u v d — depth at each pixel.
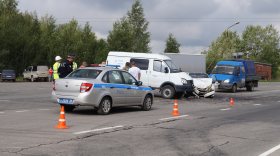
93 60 73.75
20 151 8.12
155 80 24.53
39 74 55.62
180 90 24.09
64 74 17.09
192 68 39.84
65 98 14.42
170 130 11.64
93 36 75.88
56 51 69.12
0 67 60.97
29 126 11.38
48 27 71.62
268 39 110.06
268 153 8.85
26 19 69.50
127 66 21.11
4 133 10.17
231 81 33.78
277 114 17.00
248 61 37.28
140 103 16.66
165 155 8.34
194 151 8.85
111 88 15.03
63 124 11.21
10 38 63.00
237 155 8.60
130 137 10.24
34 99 20.80
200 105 20.45
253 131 12.03
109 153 8.29
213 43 75.31
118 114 15.16
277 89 42.62
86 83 14.23
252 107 20.25
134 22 83.06
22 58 64.81
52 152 8.16
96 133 10.59
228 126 12.93
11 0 70.44
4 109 15.71
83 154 8.11
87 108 16.69
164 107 18.62
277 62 110.19
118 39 72.38
